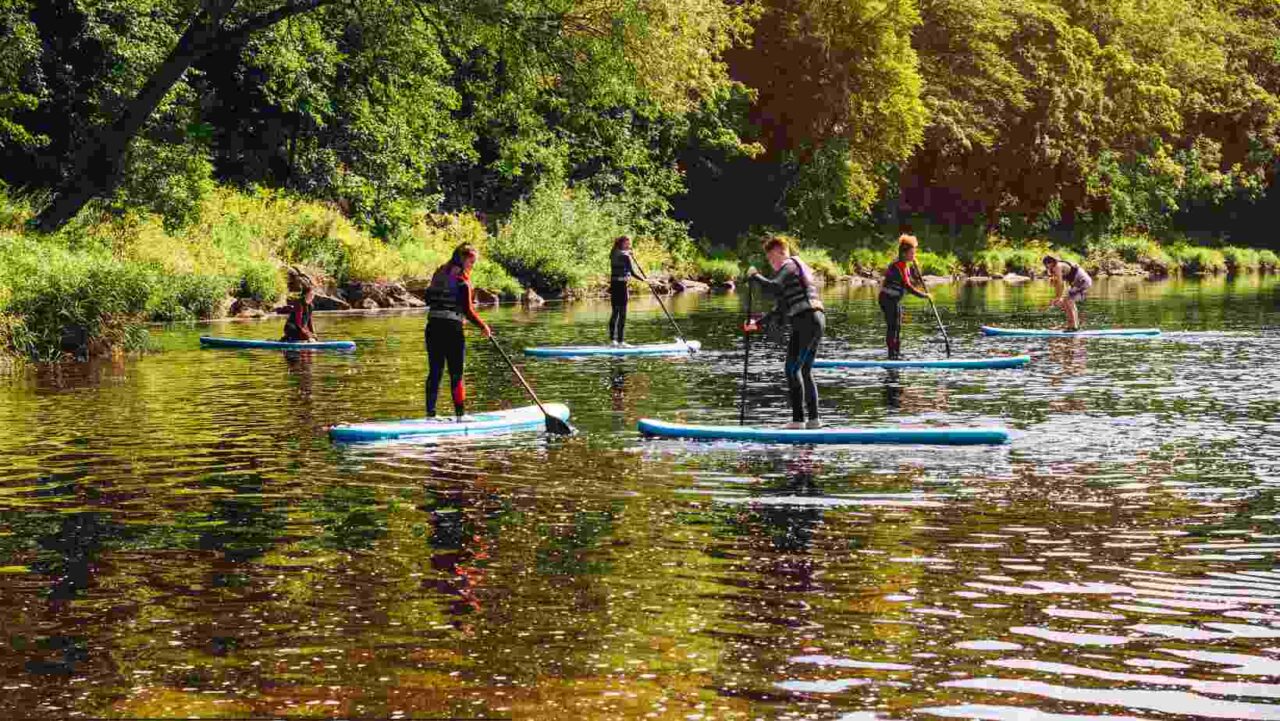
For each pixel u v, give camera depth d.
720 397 14.54
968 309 32.16
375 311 32.03
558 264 39.00
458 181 45.44
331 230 35.47
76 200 25.38
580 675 5.31
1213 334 23.34
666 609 6.21
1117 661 5.49
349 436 11.52
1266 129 71.19
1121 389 15.07
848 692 5.13
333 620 6.07
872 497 8.84
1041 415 12.88
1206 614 6.14
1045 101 59.34
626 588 6.58
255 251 32.62
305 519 8.23
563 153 44.59
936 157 60.78
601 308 33.31
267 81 36.31
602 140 47.03
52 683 5.27
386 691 5.14
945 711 4.95
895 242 58.53
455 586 6.63
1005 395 14.52
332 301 32.25
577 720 4.84
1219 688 5.18
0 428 12.30
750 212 55.66
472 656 5.55
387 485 9.34
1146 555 7.23
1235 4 76.50
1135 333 23.16
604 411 13.36
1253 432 11.73
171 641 5.79
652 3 27.98
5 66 28.56
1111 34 67.69
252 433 11.91
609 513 8.35
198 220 31.50
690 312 31.59
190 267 29.08
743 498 8.80
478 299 35.16
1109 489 9.09
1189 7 71.69
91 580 6.82
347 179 37.62
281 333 24.33
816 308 11.84
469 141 41.22
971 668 5.40
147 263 27.78
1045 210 63.25
